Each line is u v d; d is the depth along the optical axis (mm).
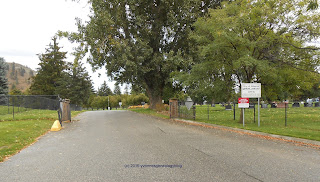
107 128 13234
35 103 20672
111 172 5137
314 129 11828
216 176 4844
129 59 21500
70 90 51250
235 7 13781
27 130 11305
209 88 15492
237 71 15641
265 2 13727
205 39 15305
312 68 14133
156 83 27484
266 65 12906
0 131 10367
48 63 54156
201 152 7051
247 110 28469
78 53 22641
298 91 16172
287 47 13617
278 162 5945
